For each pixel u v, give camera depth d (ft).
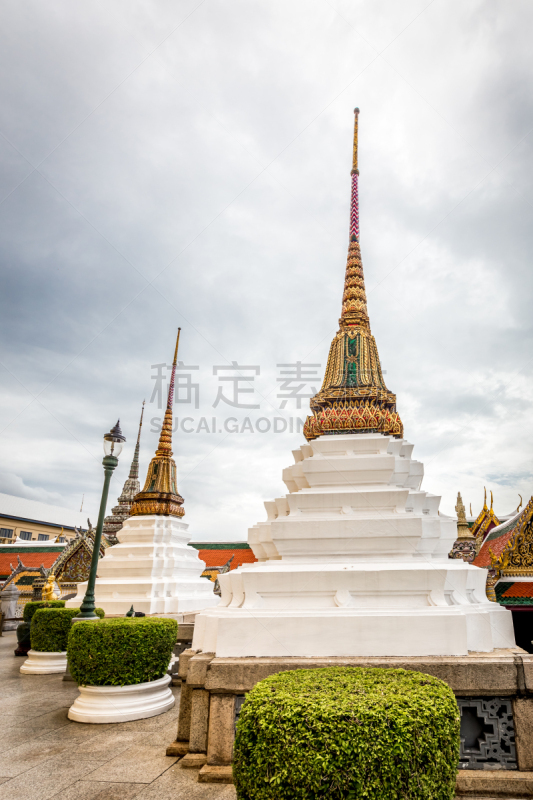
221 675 19.56
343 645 20.38
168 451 63.72
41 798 17.07
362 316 34.99
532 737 17.90
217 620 21.99
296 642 20.63
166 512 59.57
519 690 18.29
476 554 45.75
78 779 18.72
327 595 22.40
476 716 18.45
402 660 19.16
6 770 19.70
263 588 22.68
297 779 12.40
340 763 12.29
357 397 30.68
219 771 18.53
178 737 21.74
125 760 20.76
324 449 27.81
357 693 14.08
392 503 25.17
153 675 29.30
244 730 13.61
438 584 21.65
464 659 19.11
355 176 39.24
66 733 24.80
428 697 13.88
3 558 100.94
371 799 12.10
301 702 13.35
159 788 17.80
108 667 27.71
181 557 57.21
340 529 24.22
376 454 27.35
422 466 29.94
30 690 35.06
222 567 77.30
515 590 37.86
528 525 39.01
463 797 17.08
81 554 77.71
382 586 21.93
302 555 24.44
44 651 42.32
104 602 51.67
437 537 25.36
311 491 26.30
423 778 12.51
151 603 50.78
